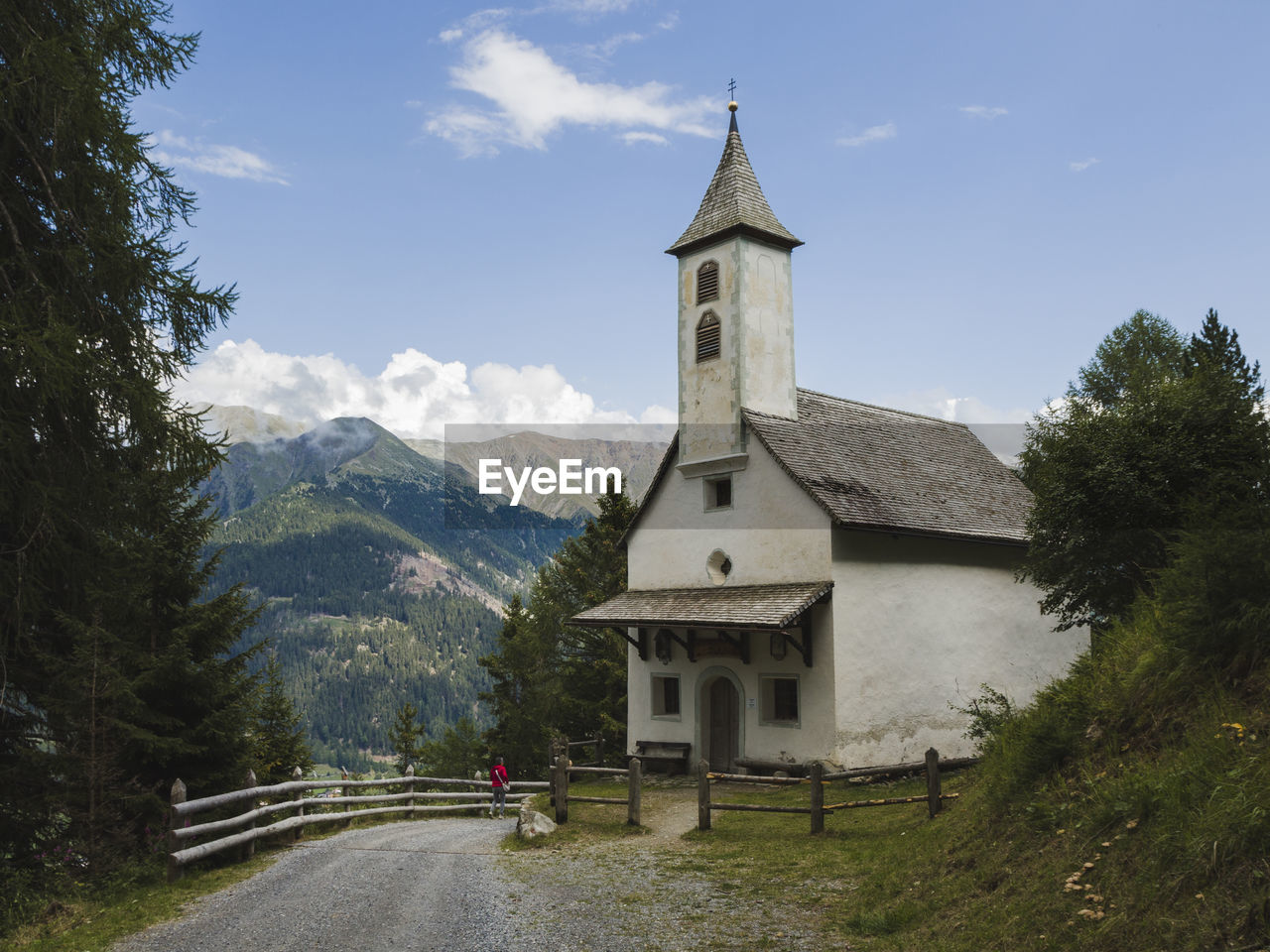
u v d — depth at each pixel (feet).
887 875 30.19
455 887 34.91
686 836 43.73
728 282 77.41
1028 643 82.48
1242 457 44.83
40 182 37.04
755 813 50.65
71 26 37.22
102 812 40.57
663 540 81.05
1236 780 19.98
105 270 36.40
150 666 52.39
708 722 75.36
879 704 69.41
